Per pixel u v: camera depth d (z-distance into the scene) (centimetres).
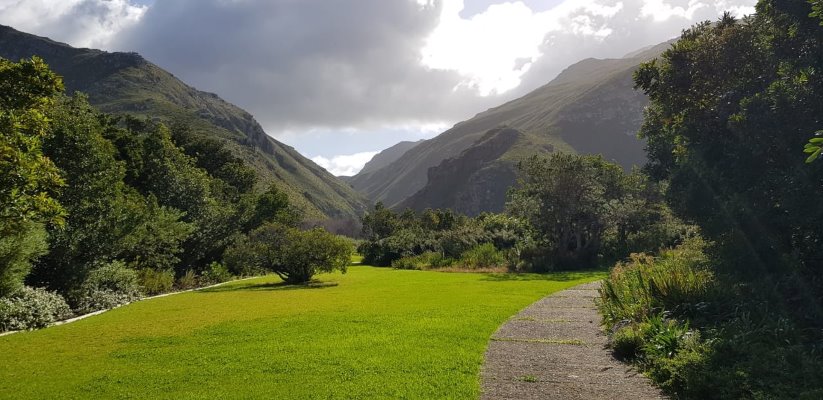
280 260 2398
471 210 15412
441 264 3378
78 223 1798
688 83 1376
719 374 558
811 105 916
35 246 1365
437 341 871
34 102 978
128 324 1203
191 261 2895
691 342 682
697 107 1332
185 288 2423
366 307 1361
